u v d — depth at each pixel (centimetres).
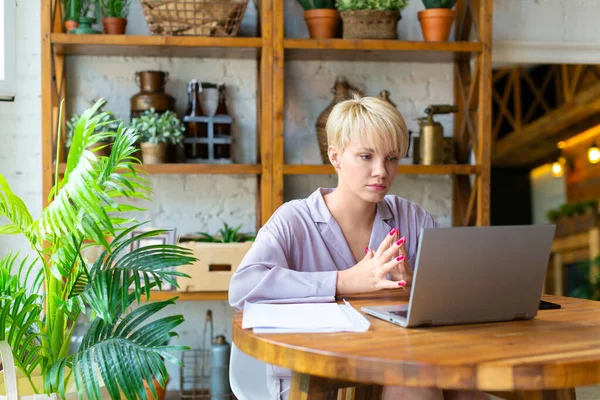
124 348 212
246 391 196
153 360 210
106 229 234
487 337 146
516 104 707
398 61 397
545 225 161
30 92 372
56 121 361
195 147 365
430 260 151
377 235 216
